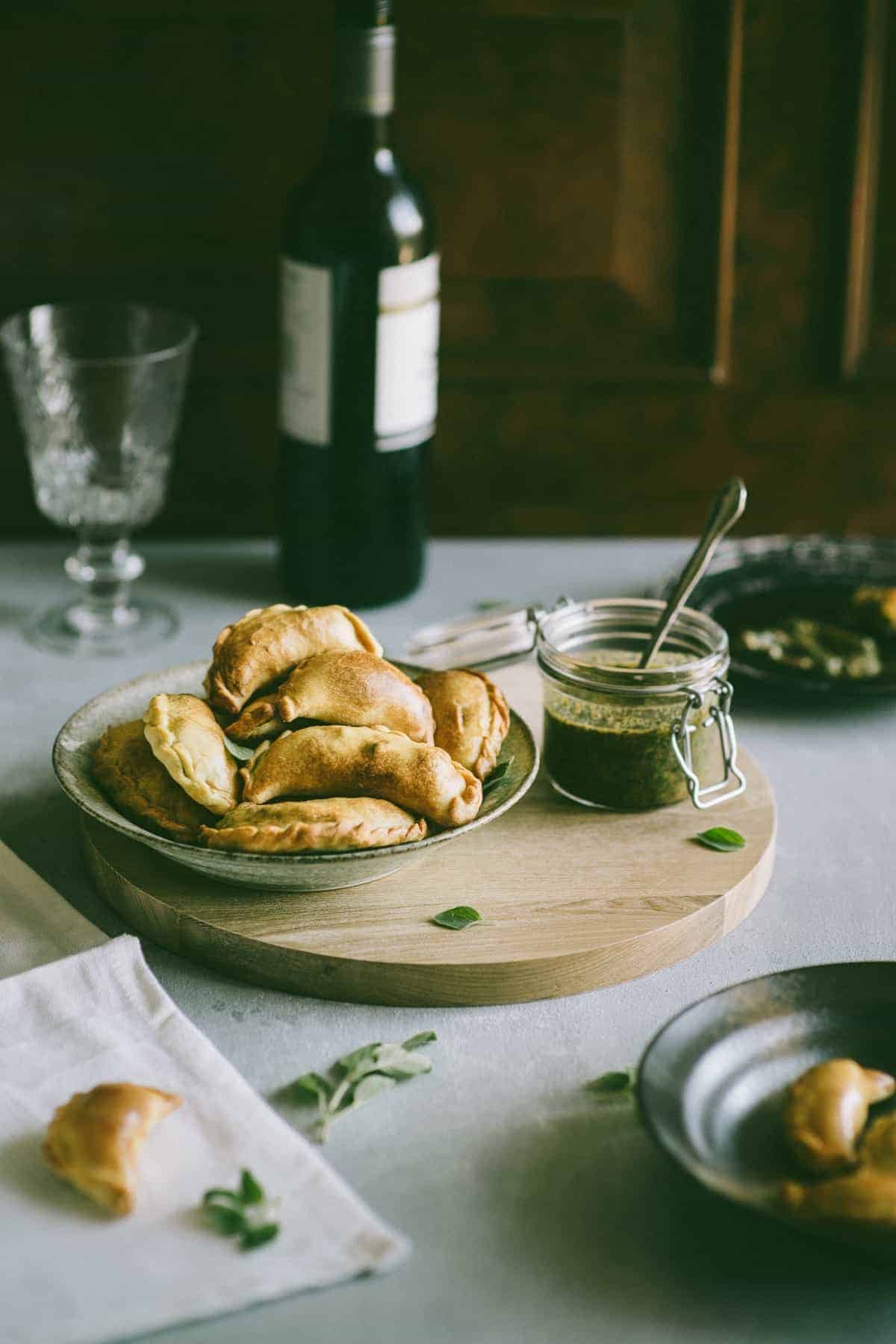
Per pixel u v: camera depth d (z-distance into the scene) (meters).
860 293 1.36
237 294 1.33
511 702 1.18
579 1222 0.92
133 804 1.03
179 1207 0.91
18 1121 0.94
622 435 1.38
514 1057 0.99
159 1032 0.97
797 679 1.19
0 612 1.29
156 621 1.28
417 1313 0.89
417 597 1.31
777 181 1.34
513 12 1.29
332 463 1.24
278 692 1.05
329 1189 0.91
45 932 1.03
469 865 1.06
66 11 1.27
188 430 1.36
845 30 1.31
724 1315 0.90
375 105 1.19
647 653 1.10
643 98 1.31
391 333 1.22
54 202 1.31
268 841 1.00
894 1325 0.89
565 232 1.34
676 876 1.06
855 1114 0.93
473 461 1.38
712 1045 0.96
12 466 1.36
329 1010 1.01
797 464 1.40
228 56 1.29
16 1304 0.88
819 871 1.10
